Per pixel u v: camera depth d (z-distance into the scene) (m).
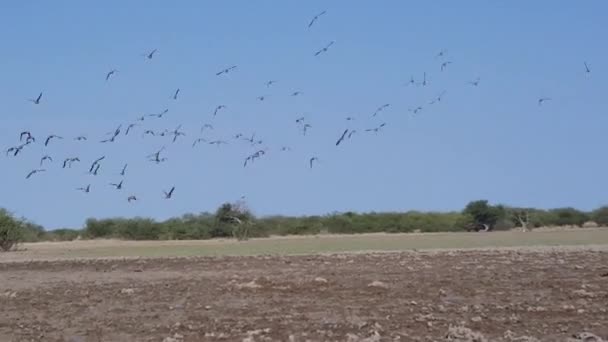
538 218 139.88
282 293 37.00
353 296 35.19
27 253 82.50
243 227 122.62
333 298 34.69
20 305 36.06
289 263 56.12
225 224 123.19
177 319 29.84
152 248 89.56
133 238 125.12
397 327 26.38
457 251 66.31
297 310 31.22
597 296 33.09
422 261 54.69
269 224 131.75
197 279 45.59
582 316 28.09
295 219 134.62
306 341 24.25
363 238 108.62
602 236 94.69
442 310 30.08
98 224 127.94
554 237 93.31
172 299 36.34
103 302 36.25
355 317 28.89
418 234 122.81
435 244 81.88
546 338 24.25
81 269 57.19
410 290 36.66
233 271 50.59
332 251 72.50
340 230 134.75
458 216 137.50
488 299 33.09
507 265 49.03
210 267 54.75
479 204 134.88
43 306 35.44
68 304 35.97
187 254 73.12
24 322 30.62
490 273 43.75
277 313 30.55
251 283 40.75
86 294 39.72
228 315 30.42
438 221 137.12
